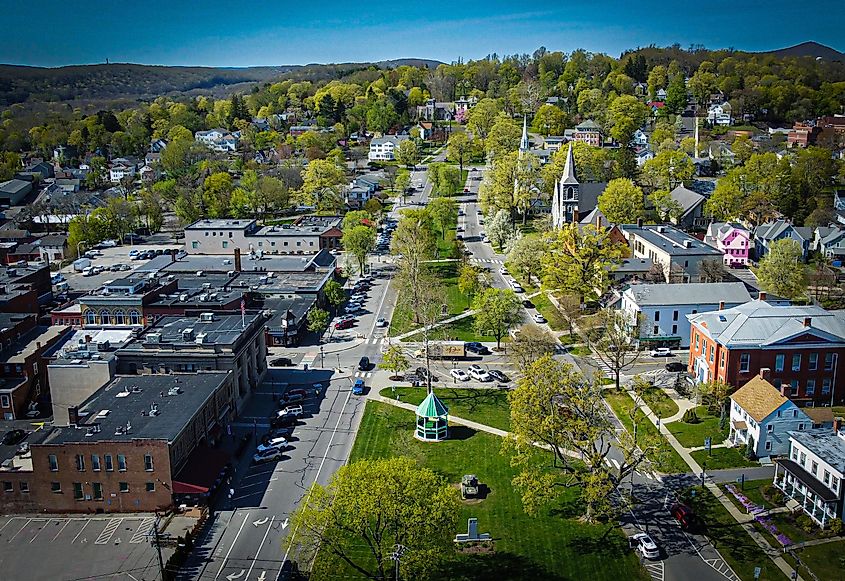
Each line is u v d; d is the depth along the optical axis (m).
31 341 122.50
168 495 84.94
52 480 85.56
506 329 134.38
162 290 145.25
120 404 95.56
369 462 71.19
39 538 80.94
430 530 66.81
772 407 91.75
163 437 84.94
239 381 112.31
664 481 88.88
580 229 188.88
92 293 141.00
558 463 94.12
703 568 73.31
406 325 151.50
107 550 78.31
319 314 142.38
